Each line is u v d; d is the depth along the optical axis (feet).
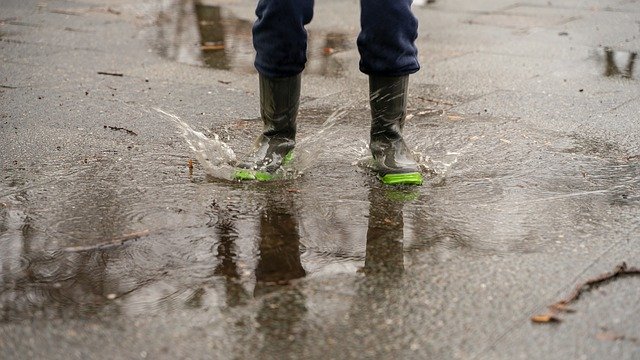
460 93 21.01
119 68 23.49
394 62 13.99
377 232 12.38
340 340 9.44
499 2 34.63
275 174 14.53
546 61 24.53
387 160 14.40
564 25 29.78
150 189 14.11
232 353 9.20
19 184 14.39
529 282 10.75
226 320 9.88
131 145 16.58
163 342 9.43
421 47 26.66
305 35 14.03
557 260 11.37
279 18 13.66
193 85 21.81
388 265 11.29
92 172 14.98
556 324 9.71
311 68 23.99
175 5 33.71
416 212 13.12
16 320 9.93
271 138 14.71
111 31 28.58
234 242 12.05
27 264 11.39
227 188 14.14
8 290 10.67
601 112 19.13
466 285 10.69
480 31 29.07
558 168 15.19
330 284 10.77
